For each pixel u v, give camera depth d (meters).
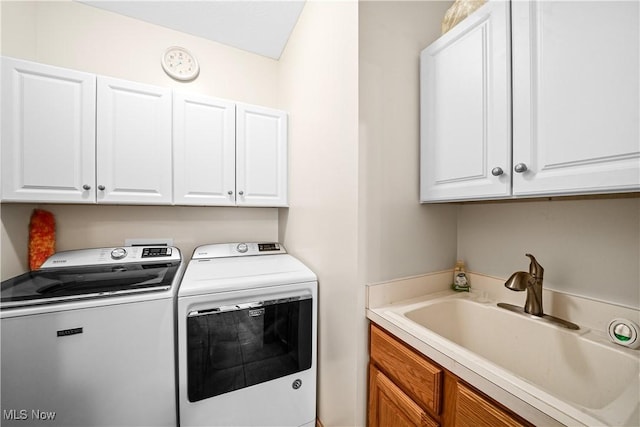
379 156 1.15
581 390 0.84
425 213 1.31
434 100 1.15
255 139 1.82
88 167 1.37
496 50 0.89
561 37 0.73
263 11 1.67
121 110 1.45
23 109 1.24
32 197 1.25
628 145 0.61
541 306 1.02
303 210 1.66
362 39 1.09
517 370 1.02
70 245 1.56
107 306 1.03
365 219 1.12
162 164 1.55
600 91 0.66
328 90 1.32
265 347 1.30
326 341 1.37
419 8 1.27
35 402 0.93
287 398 1.35
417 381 0.87
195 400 1.15
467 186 1.01
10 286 1.09
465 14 1.07
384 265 1.18
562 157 0.73
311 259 1.54
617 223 0.89
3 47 1.25
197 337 1.16
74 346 0.98
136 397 1.07
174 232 1.84
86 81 1.37
